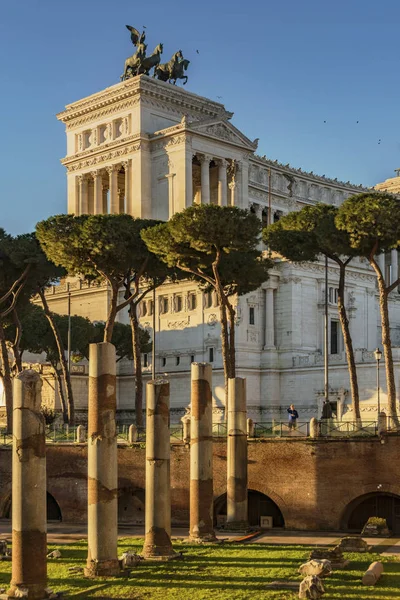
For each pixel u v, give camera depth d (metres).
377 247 89.38
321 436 82.06
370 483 79.88
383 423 80.06
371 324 151.25
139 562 63.12
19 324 112.44
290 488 82.50
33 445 52.34
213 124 179.62
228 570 60.09
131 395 144.38
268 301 140.12
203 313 141.12
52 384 134.88
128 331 140.12
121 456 89.75
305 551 67.56
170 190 176.38
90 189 196.75
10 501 94.25
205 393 74.38
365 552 66.25
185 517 86.75
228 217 90.25
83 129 194.62
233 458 79.31
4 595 51.44
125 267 99.12
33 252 104.69
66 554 68.19
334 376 127.50
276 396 135.50
